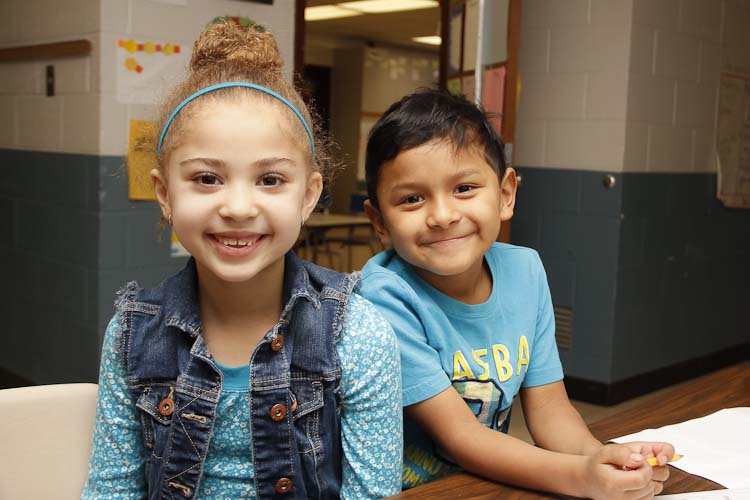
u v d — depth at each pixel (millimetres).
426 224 1013
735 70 4188
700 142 4035
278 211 803
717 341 4387
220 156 782
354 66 10781
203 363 858
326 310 903
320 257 8148
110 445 885
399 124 1021
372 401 903
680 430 1014
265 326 884
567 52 3703
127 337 876
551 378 1162
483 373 1089
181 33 2887
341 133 10984
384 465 908
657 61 3666
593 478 791
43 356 3219
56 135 3021
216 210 788
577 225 3717
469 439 942
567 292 3768
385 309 1041
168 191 833
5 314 3490
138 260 2896
